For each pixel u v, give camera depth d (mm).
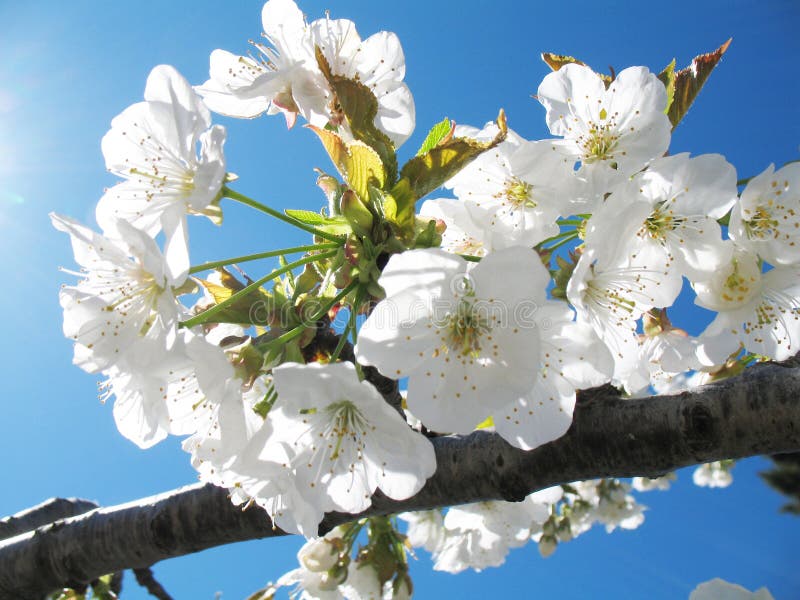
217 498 204
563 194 194
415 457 171
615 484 441
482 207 202
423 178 189
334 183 200
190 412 183
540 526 383
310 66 211
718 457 174
